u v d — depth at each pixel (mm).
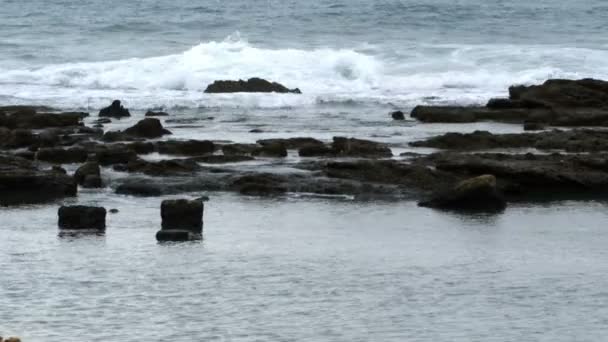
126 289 32750
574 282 34031
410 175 48344
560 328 29672
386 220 42562
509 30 126812
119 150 52219
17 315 30297
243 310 30859
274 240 39125
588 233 40812
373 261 36344
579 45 113125
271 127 67188
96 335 28734
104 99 80750
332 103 82125
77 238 39125
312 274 34625
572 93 71938
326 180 48094
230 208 44406
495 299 32188
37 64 99438
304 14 139875
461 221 42594
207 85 89625
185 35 120250
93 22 130375
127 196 46781
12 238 39000
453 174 48688
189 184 47781
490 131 65062
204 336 28703
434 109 71375
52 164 51375
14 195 46344
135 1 162000
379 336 28891
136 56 105062
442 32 124500
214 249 37625
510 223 42281
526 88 74375
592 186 48562
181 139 59500
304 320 30062
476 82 91438
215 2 160375
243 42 104938
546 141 56531
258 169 50344
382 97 83812
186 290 32750
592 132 58812
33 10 148000
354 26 128500
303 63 94812
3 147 54906
